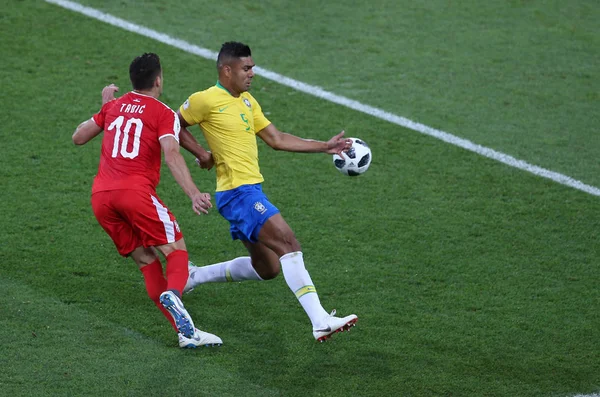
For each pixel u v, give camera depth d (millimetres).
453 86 36906
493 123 33906
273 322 21516
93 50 37875
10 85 34531
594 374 19750
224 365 19469
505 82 37500
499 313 22203
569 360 20281
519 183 29531
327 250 25094
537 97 36250
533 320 21922
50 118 32344
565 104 35781
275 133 21141
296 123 33094
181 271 19703
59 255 24109
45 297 21953
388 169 30141
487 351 20547
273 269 21375
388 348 20531
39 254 24094
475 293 23125
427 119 33969
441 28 42469
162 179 29016
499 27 42938
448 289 23281
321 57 38875
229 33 40438
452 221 26969
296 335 20938
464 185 29281
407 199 28250
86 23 40219
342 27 41938
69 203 27016
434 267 24375
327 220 26797
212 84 35594
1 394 17812
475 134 32938
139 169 19641
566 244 25859
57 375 18641
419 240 25797
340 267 24234
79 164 29453
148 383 18547
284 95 35281
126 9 42031
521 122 34094
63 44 38156
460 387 19078
